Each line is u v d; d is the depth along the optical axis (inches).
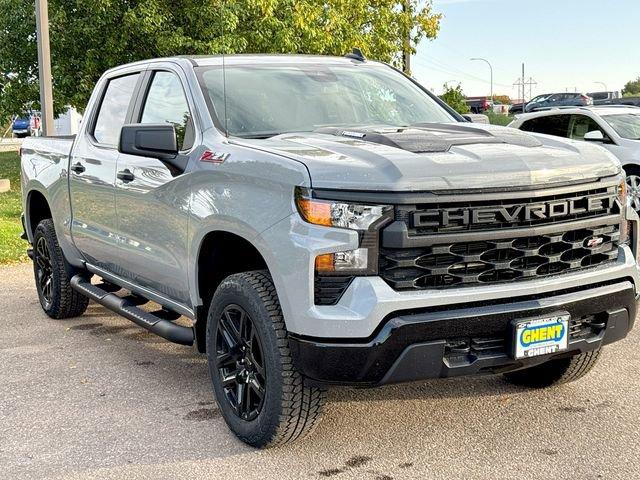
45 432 171.0
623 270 160.1
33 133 1133.7
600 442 158.4
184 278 181.0
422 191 138.5
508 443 159.2
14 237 424.5
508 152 151.0
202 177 169.2
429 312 139.4
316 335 139.0
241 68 200.7
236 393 164.2
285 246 142.9
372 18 862.5
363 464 150.8
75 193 237.6
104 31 653.3
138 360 223.9
